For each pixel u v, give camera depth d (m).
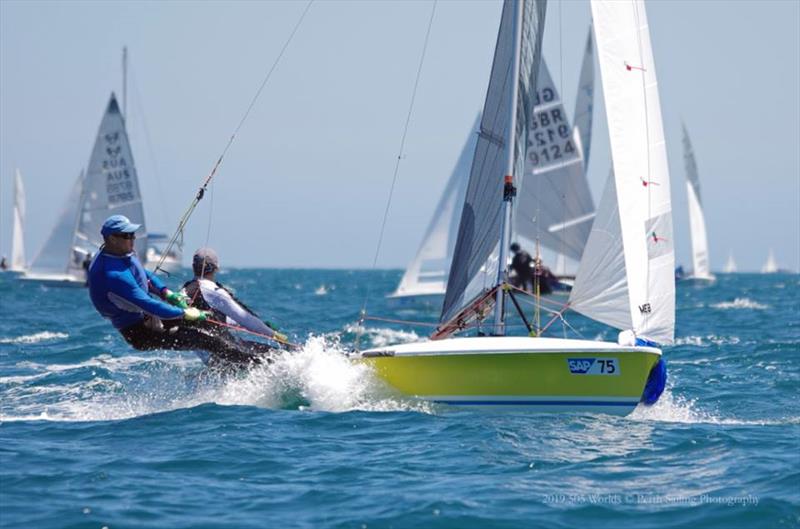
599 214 39.34
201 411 36.62
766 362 56.78
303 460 29.27
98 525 22.91
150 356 58.56
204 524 23.02
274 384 38.19
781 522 23.03
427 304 106.19
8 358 58.53
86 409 38.34
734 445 31.20
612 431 33.31
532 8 41.28
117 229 35.38
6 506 24.31
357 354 37.47
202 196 39.91
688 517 23.45
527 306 102.12
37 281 157.75
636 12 39.84
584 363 35.69
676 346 68.38
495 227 41.34
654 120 39.53
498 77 41.38
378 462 28.95
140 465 28.56
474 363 36.06
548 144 117.94
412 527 22.80
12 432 33.44
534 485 26.34
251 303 128.75
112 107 155.38
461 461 29.03
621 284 38.84
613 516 23.55
